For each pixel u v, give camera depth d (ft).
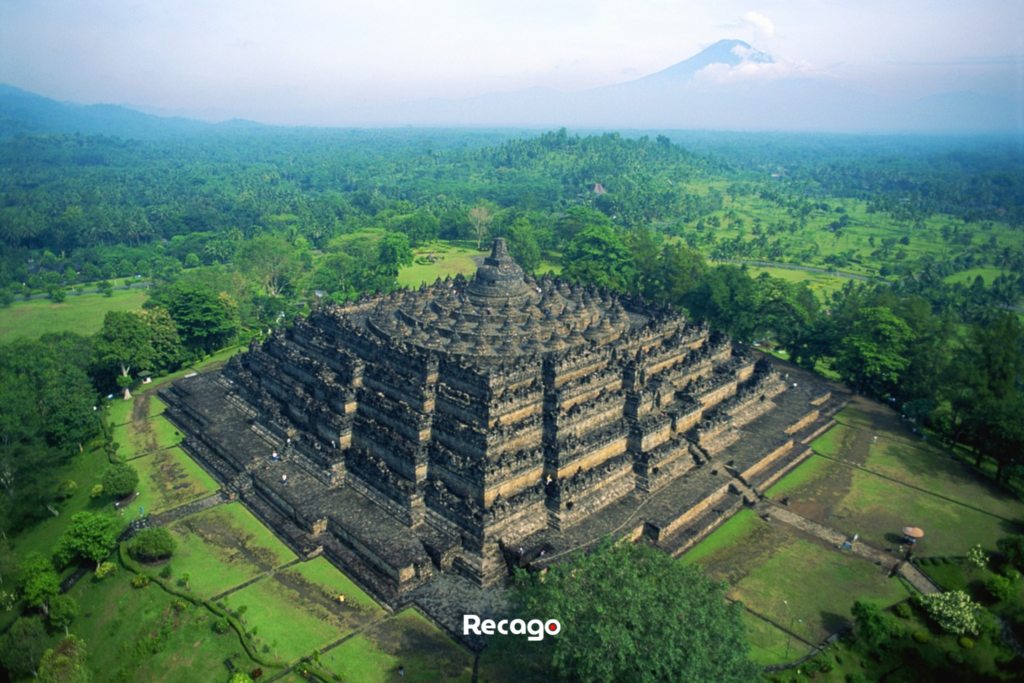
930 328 373.61
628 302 408.87
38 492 265.13
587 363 275.80
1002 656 191.42
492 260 338.34
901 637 191.01
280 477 255.70
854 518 250.37
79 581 223.30
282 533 231.30
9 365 313.73
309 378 299.17
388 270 602.85
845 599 206.08
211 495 258.98
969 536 239.91
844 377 376.89
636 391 273.13
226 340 436.76
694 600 145.79
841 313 406.82
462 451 234.99
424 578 207.00
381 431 249.55
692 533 231.71
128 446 300.61
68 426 296.10
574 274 535.60
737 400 312.91
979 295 561.43
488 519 208.54
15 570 233.76
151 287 608.60
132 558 218.59
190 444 296.10
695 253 534.37
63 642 193.98
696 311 464.65
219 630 187.21
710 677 131.54
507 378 249.14
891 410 352.08
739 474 265.95
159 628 192.75
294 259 609.01
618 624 135.23
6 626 214.69
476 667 175.42
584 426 254.27
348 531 220.23
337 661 177.17
